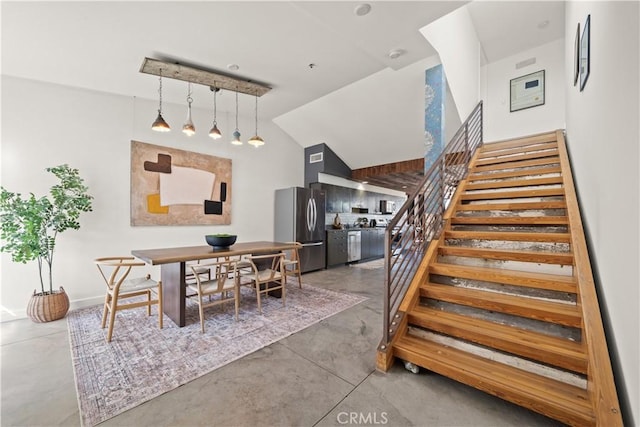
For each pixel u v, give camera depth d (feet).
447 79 11.47
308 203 18.44
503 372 5.49
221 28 8.02
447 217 9.82
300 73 11.05
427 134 11.43
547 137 13.24
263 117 17.07
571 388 4.97
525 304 6.11
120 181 12.16
